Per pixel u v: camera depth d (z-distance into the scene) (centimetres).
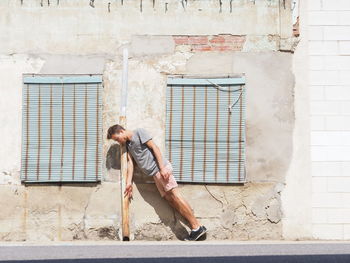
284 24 977
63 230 959
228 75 969
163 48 975
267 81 970
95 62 973
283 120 966
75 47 974
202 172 961
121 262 708
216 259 728
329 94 967
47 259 734
